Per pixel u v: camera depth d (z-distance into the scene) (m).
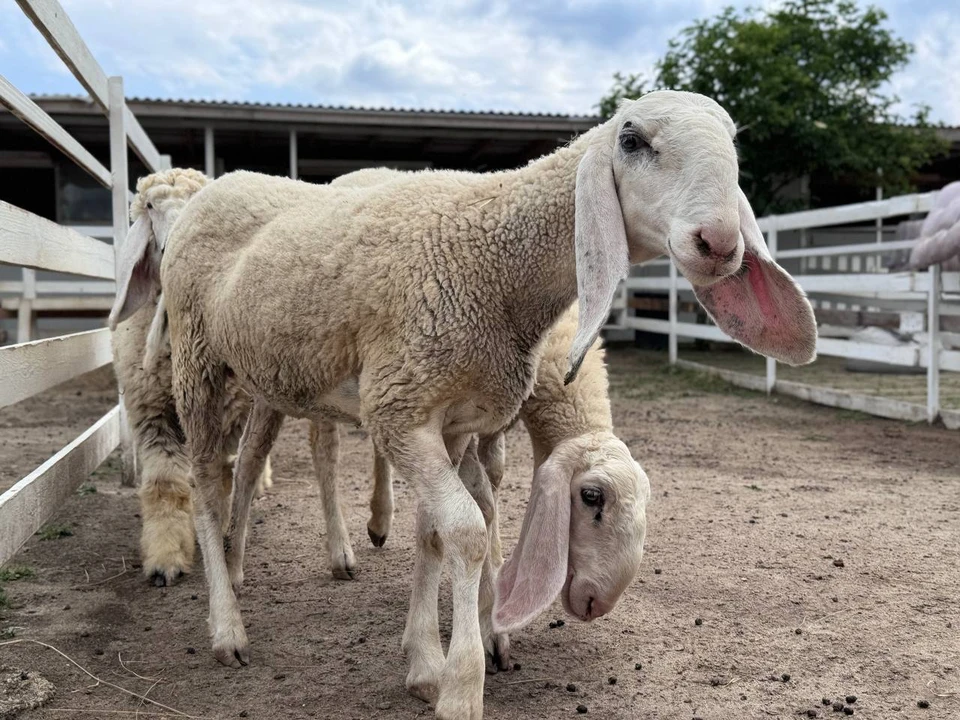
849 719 2.71
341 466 6.42
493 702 2.85
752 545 4.41
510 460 6.57
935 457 6.67
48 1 4.00
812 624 3.44
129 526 4.86
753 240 2.60
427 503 2.63
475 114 14.07
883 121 16.12
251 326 2.99
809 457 6.68
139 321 4.39
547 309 2.74
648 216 2.42
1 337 13.43
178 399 3.46
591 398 3.12
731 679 2.99
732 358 14.20
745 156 15.31
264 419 3.67
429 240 2.69
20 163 15.65
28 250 3.59
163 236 4.26
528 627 3.46
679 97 2.46
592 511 2.70
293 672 3.06
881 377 11.73
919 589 3.80
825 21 16.22
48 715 2.73
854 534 4.61
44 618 3.54
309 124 13.95
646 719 2.72
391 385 2.64
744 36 15.08
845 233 16.91
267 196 3.27
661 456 6.71
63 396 10.09
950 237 7.42
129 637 3.37
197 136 15.23
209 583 3.26
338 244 2.82
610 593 2.69
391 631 3.43
